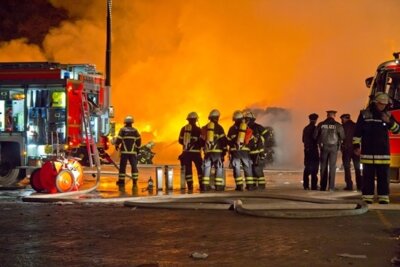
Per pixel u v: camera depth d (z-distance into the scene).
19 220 9.20
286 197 11.19
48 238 7.65
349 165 13.37
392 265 6.10
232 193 12.32
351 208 10.10
